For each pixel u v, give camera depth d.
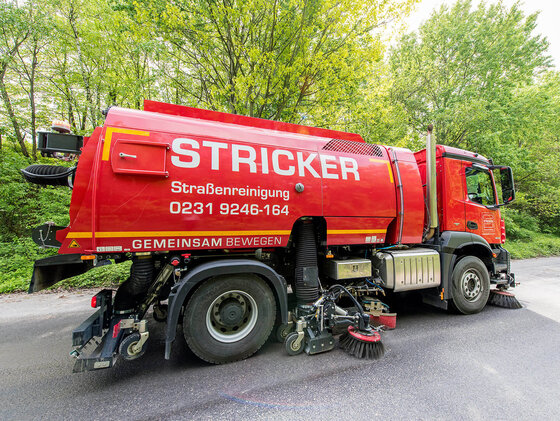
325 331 2.84
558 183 14.23
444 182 4.01
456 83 13.38
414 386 2.23
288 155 2.94
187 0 5.35
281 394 2.12
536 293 5.31
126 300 2.62
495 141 11.51
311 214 2.97
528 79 14.70
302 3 5.12
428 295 4.04
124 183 2.25
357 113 7.15
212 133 2.65
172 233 2.40
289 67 5.42
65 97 8.70
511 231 12.52
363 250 3.76
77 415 1.88
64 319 3.84
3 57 7.51
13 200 7.19
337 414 1.88
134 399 2.06
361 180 3.30
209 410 1.94
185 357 2.73
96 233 2.17
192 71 7.15
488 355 2.79
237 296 2.67
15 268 5.87
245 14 5.29
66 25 8.08
